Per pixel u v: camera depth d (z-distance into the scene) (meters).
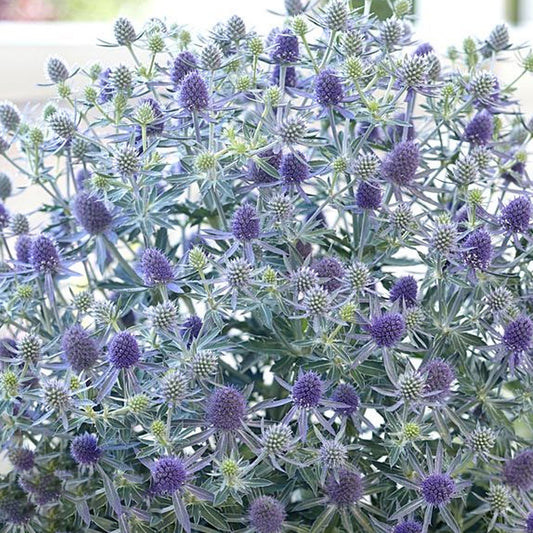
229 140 0.58
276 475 0.58
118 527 0.57
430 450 0.57
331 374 0.57
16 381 0.56
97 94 0.61
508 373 0.60
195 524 0.56
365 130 0.64
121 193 0.58
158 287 0.57
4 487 0.59
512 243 0.59
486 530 0.61
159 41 0.60
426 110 0.62
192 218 0.63
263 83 0.62
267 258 0.59
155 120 0.58
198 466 0.55
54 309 0.59
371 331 0.56
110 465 0.57
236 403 0.54
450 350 0.60
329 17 0.60
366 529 0.56
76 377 0.55
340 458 0.55
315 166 0.60
